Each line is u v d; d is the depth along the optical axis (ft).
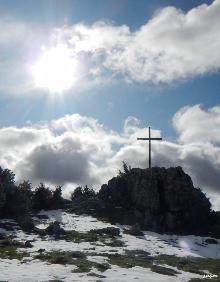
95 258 148.25
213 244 219.41
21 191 252.21
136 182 268.41
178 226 242.99
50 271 124.36
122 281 118.93
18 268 126.21
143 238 211.61
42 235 191.01
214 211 269.44
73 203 284.20
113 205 271.90
